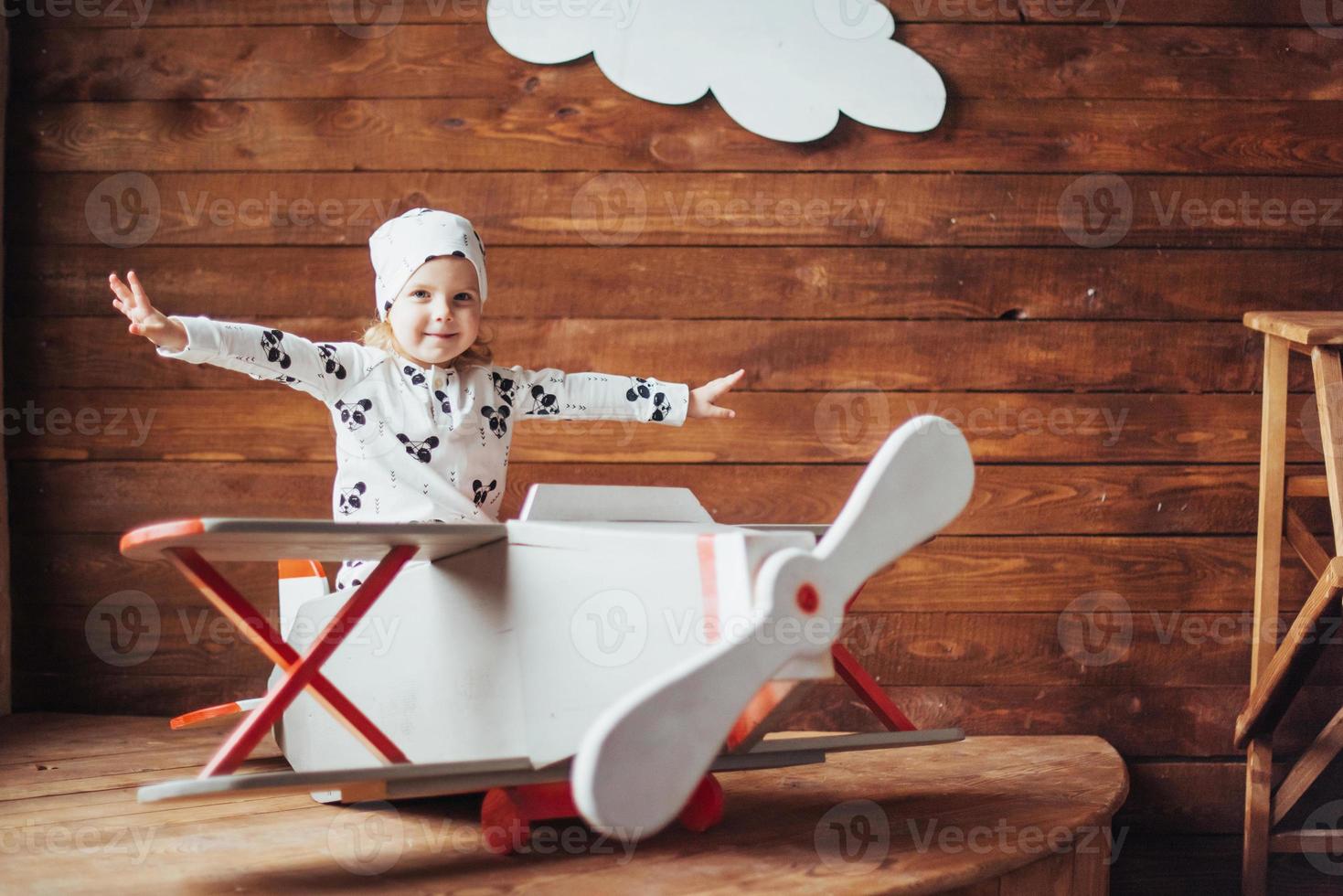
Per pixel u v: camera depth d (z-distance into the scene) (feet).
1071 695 6.86
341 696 4.16
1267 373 6.42
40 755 5.98
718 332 6.95
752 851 4.26
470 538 4.13
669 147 6.97
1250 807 6.39
